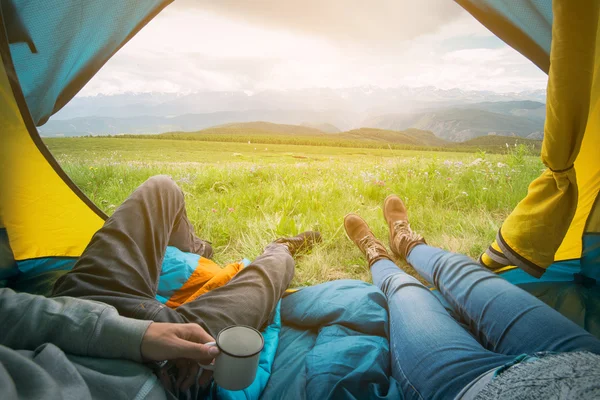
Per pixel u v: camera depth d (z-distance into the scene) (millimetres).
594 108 1747
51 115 1838
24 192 1932
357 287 1597
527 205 1719
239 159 14578
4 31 1539
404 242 2010
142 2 1645
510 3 1646
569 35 1359
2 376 569
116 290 1012
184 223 1759
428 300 1161
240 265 1738
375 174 4801
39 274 2078
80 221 2113
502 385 672
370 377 1078
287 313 1560
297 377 1207
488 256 1908
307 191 3691
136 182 4754
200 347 782
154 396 750
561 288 1899
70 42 1654
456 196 3482
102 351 791
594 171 1857
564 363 661
